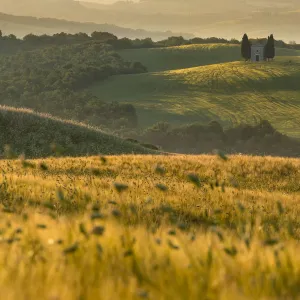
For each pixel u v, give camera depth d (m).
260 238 19.91
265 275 12.87
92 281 12.03
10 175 73.88
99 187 68.06
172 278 12.52
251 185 103.12
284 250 14.96
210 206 60.78
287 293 11.88
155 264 13.37
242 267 13.70
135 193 62.97
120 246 15.23
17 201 49.88
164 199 62.31
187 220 53.03
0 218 21.08
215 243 16.00
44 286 11.41
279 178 113.88
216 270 13.41
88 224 18.14
